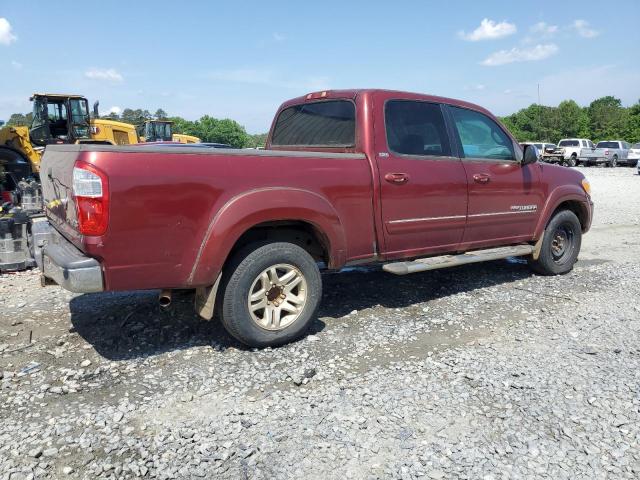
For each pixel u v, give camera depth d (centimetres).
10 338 440
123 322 473
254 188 395
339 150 495
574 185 659
